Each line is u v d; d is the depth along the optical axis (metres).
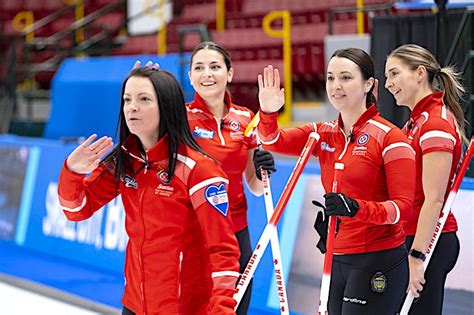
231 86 28.53
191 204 8.23
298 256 15.52
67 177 8.41
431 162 10.02
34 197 23.06
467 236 12.47
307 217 15.52
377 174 9.48
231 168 11.73
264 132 10.33
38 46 33.12
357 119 9.72
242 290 8.98
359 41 20.30
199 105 11.78
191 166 8.17
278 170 16.16
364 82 9.66
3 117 30.98
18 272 20.58
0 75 36.47
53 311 17.25
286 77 24.56
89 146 8.30
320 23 28.75
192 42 31.58
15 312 17.25
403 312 9.91
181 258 8.23
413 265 9.88
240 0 32.72
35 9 39.88
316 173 15.59
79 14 37.88
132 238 8.46
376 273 9.49
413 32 15.18
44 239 22.47
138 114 8.13
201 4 33.72
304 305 15.21
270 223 9.15
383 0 27.52
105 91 26.19
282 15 25.14
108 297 17.92
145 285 8.35
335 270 9.84
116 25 36.81
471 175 13.88
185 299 8.28
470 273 12.41
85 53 33.25
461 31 14.39
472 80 14.25
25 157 23.62
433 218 9.91
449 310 12.68
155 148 8.17
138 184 8.32
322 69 27.69
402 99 10.65
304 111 24.81
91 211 8.84
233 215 11.80
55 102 27.77
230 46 30.02
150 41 33.41
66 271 20.50
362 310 9.54
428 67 10.45
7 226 23.98
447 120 10.18
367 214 8.84
